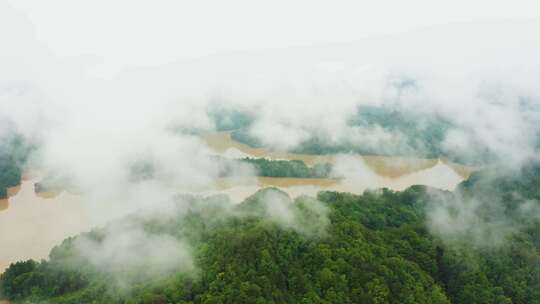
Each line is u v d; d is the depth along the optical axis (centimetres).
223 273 8950
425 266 9988
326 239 10231
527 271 9769
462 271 9838
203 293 8781
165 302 8675
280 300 8406
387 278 9081
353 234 10394
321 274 9094
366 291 8819
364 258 9431
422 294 8856
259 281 8675
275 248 9700
